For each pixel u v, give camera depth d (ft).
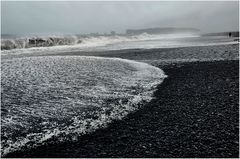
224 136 22.13
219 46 100.37
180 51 89.86
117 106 31.81
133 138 22.77
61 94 37.09
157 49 107.96
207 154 19.31
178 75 47.98
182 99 33.27
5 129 25.72
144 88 39.96
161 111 29.32
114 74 50.90
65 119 28.04
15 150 21.70
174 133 23.29
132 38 341.62
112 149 20.97
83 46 164.86
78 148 21.56
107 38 295.28
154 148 20.70
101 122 26.96
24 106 32.12
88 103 33.12
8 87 40.88
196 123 25.29
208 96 33.78
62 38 196.54
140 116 28.14
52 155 20.59
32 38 173.68
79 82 44.19
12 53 110.42
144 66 60.64
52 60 70.64
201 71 49.83
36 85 42.14
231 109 28.58
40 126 26.35
